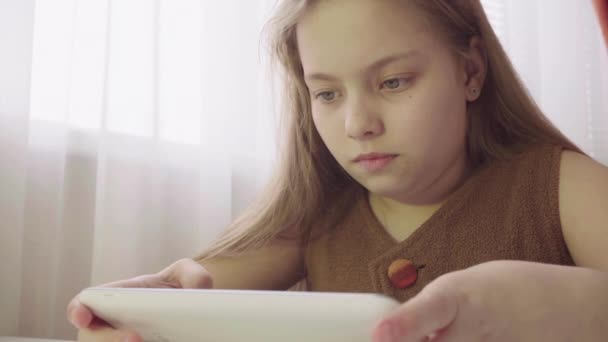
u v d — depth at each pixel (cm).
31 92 108
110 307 40
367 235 68
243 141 131
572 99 144
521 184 61
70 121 111
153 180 118
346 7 54
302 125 73
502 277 33
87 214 111
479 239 61
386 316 27
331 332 31
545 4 148
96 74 113
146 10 118
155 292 38
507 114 66
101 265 109
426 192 63
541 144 64
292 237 74
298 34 59
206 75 126
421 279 61
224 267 70
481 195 62
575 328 33
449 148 57
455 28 58
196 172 125
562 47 146
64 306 109
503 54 66
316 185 73
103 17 113
